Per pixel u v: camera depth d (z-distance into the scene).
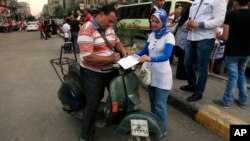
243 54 4.33
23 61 10.46
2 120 4.60
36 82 7.02
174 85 5.88
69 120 4.57
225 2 4.20
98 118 3.68
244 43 4.29
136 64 3.14
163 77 3.54
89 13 10.39
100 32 3.36
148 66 3.59
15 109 5.08
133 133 3.17
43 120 4.59
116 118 3.38
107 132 4.10
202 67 4.65
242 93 4.62
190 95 5.21
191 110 4.68
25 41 20.92
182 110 4.93
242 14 4.19
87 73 3.53
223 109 4.56
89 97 3.55
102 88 3.60
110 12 3.23
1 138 4.00
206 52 4.51
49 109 5.06
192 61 5.05
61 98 4.21
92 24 3.33
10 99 5.66
